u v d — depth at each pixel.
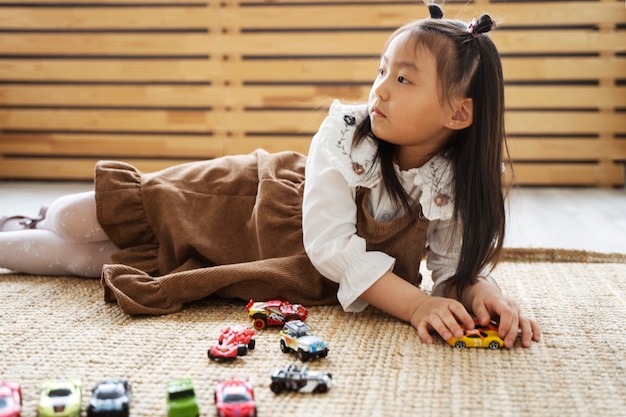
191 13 2.83
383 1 2.82
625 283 1.33
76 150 2.94
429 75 1.02
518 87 2.82
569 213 2.26
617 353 0.97
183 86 2.88
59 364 0.91
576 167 2.85
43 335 1.02
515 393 0.83
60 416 0.74
